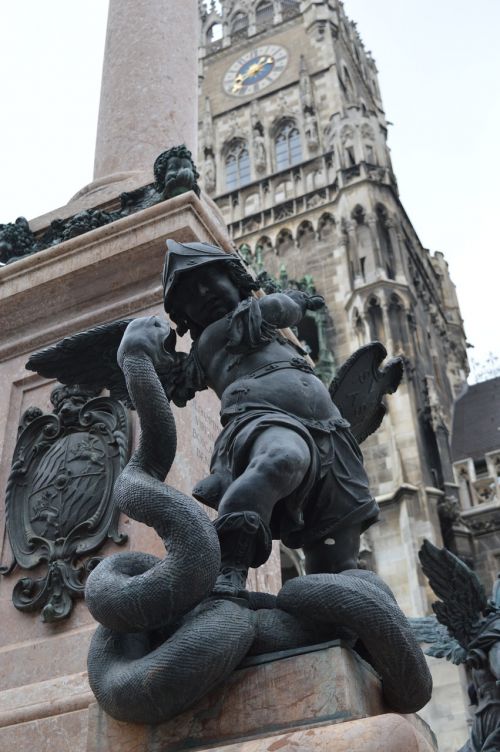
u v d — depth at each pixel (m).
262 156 41.50
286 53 45.75
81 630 3.78
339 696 2.21
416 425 27.89
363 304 31.67
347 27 50.66
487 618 4.27
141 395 2.74
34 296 4.86
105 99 6.98
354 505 2.87
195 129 7.07
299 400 2.91
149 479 2.57
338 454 2.89
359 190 35.38
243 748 2.08
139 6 7.32
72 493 4.14
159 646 2.35
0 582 4.10
